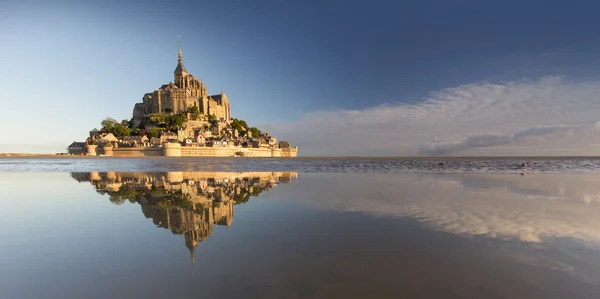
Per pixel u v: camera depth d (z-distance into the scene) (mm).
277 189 21188
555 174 36906
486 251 8336
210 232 10016
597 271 7012
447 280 6531
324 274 6805
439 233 10016
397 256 7941
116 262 7383
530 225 11047
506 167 58312
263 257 7789
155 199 16797
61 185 24344
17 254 7922
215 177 32219
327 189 21062
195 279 6496
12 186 23734
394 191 20000
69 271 6887
